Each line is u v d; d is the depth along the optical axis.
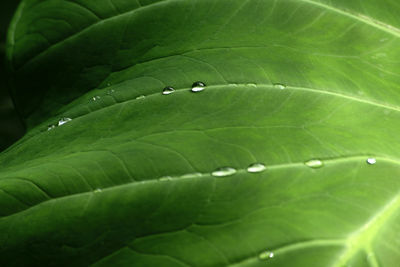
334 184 0.44
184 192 0.44
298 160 0.45
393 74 0.49
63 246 0.44
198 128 0.46
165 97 0.48
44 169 0.46
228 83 0.48
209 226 0.43
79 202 0.44
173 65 0.49
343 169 0.45
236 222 0.43
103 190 0.44
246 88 0.48
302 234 0.43
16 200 0.45
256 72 0.48
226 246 0.42
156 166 0.45
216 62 0.49
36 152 0.48
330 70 0.48
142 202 0.44
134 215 0.44
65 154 0.47
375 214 0.43
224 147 0.45
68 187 0.45
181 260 0.42
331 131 0.46
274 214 0.43
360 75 0.49
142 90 0.48
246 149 0.45
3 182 0.45
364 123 0.46
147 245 0.43
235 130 0.46
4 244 0.44
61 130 0.48
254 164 0.44
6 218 0.45
